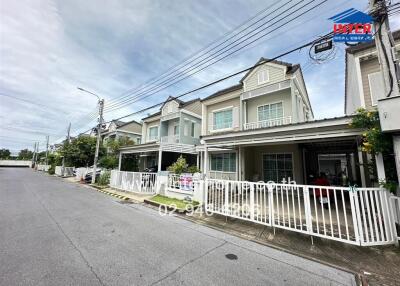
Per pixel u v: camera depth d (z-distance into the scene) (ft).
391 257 11.69
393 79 13.61
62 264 10.44
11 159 205.16
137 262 10.91
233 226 17.65
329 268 10.73
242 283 9.20
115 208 24.40
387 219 12.80
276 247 13.34
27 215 19.72
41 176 77.25
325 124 18.97
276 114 37.63
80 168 65.10
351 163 42.16
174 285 8.89
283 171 35.81
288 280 9.55
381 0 14.06
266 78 39.27
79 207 24.21
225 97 45.65
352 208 12.61
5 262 10.47
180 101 61.67
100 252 12.01
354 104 33.96
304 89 46.21
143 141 72.54
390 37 14.14
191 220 19.62
